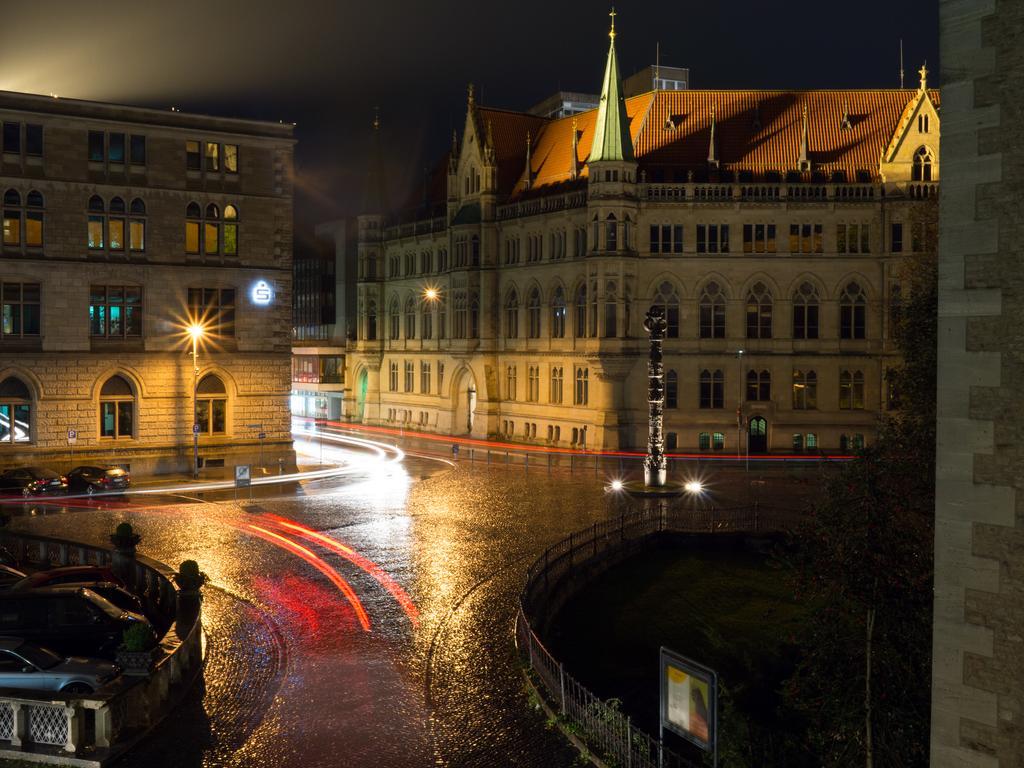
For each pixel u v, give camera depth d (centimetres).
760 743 2066
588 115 8438
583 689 2111
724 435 7269
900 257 7019
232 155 6181
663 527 4388
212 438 6184
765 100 7688
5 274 5509
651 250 7294
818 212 7150
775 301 7212
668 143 7538
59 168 5634
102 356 5775
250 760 1998
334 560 3753
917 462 2023
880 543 1889
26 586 3038
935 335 2438
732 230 7219
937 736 1162
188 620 2630
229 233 6184
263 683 2444
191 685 2419
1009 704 1098
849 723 1952
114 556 3381
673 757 1984
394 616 3019
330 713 2248
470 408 9206
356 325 11831
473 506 5019
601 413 7375
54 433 5662
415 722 2197
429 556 3831
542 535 4253
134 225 5878
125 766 1962
